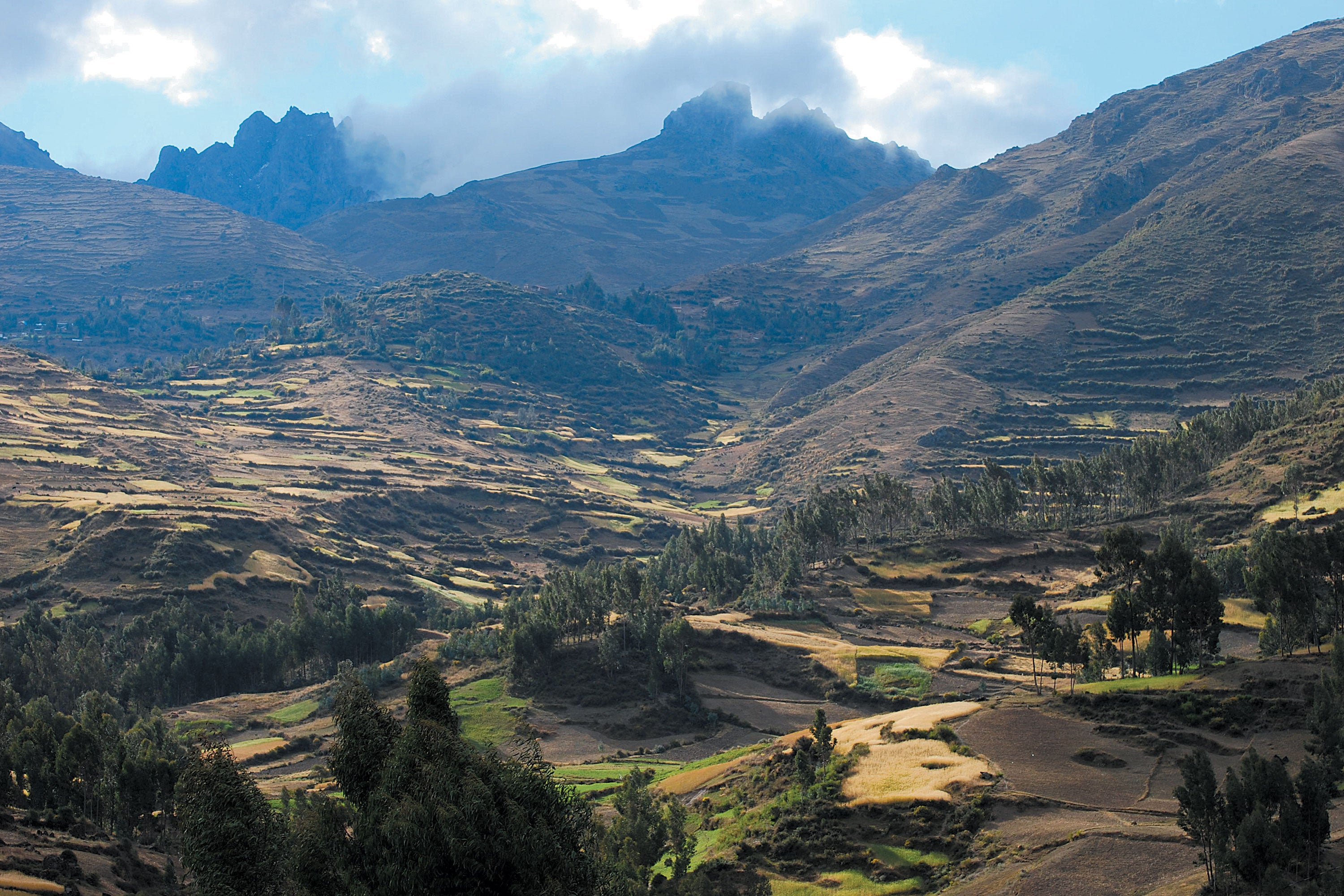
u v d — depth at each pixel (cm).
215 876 6341
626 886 7719
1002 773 9575
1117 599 13075
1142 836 8112
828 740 11019
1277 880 6600
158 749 13262
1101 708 10831
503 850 6162
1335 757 8506
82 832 9388
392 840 6134
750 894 8481
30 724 12900
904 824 9138
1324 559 12406
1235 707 10200
